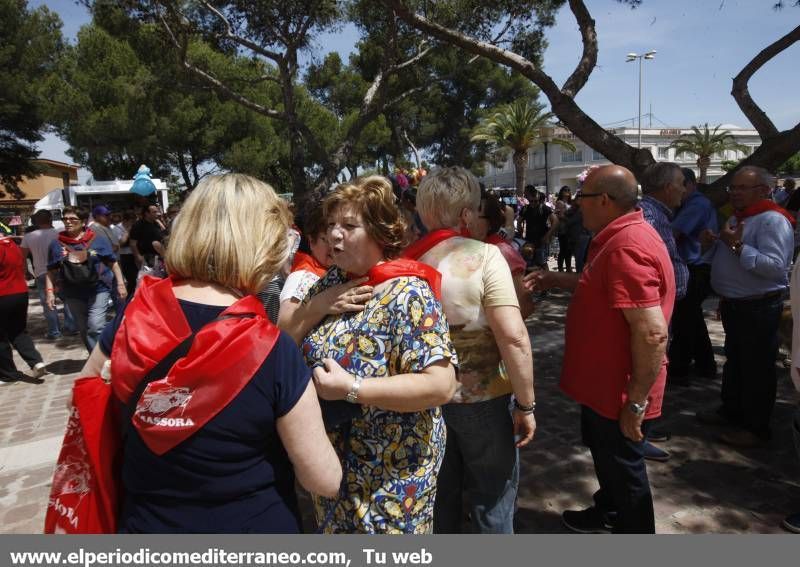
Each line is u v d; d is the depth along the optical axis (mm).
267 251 1275
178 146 20641
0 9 18734
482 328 2002
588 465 3445
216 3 11328
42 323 8883
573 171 54531
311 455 1242
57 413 4793
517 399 2012
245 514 1190
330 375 1484
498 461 2105
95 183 15328
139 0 10781
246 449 1181
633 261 2082
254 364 1165
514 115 27562
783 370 4934
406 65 11891
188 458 1145
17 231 19203
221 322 1166
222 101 21109
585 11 7629
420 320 1516
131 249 7699
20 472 3648
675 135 52594
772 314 3422
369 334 1545
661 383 2270
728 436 3598
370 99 11938
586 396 2293
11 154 22828
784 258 3318
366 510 1577
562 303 8359
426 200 2154
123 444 1242
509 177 65125
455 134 30312
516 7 9586
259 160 21641
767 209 3393
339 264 1654
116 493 1240
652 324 2057
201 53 15438
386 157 29750
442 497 2230
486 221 2502
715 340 6109
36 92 19172
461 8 10305
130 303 1256
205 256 1226
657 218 3734
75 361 6535
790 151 6984
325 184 11594
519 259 2490
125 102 17391
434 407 1579
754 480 3178
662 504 2963
